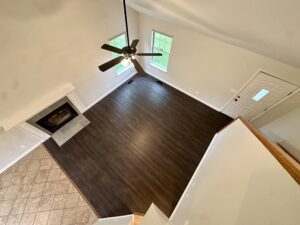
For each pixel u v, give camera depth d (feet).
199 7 5.90
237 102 14.26
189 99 17.44
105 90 16.71
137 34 16.01
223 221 4.83
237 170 5.97
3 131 9.95
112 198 11.62
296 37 4.22
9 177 12.17
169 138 14.56
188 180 12.46
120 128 15.02
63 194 11.66
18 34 8.17
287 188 3.42
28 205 11.14
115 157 13.39
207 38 12.00
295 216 2.88
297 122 9.57
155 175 12.63
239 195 4.86
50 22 9.06
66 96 12.93
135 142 14.24
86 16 10.62
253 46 7.48
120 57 8.78
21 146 12.41
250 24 5.05
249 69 11.57
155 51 16.67
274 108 12.25
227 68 12.73
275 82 10.89
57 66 10.93
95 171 12.68
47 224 10.54
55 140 13.94
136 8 12.03
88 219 10.82
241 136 7.63
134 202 11.51
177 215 9.48
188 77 16.10
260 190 4.14
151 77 19.33
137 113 16.11
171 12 8.27
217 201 5.93
